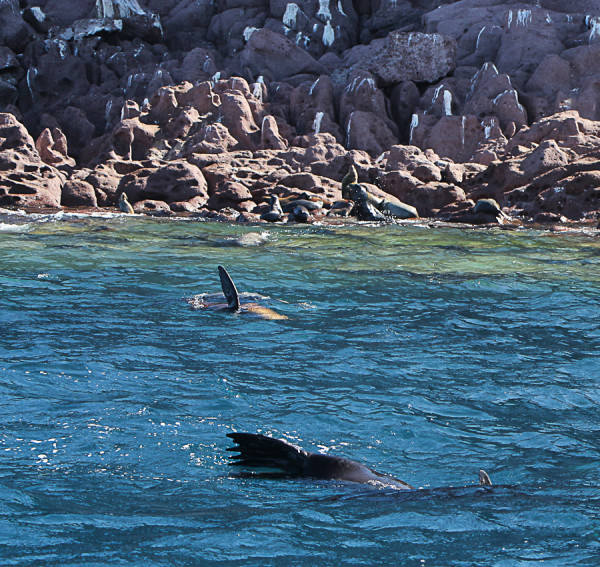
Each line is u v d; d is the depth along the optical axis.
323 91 104.19
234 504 17.62
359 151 93.25
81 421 23.22
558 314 38.91
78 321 35.47
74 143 103.62
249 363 30.00
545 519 16.47
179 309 38.16
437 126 96.75
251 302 39.59
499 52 107.44
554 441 22.95
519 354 32.12
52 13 121.44
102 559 14.71
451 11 115.69
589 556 14.71
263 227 70.38
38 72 110.31
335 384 27.81
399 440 22.81
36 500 17.61
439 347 32.88
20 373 27.61
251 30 117.31
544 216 76.38
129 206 80.25
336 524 16.31
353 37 123.88
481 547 15.17
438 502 17.52
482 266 51.38
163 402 25.25
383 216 76.81
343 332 34.88
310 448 21.95
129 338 32.88
